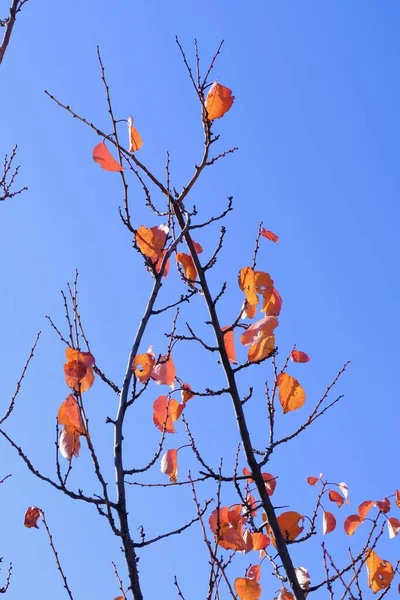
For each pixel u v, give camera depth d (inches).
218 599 164.6
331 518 185.6
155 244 172.1
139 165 178.2
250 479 189.3
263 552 186.4
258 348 179.9
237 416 181.2
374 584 182.7
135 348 157.8
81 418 148.9
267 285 182.2
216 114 179.6
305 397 184.2
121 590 165.3
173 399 181.5
